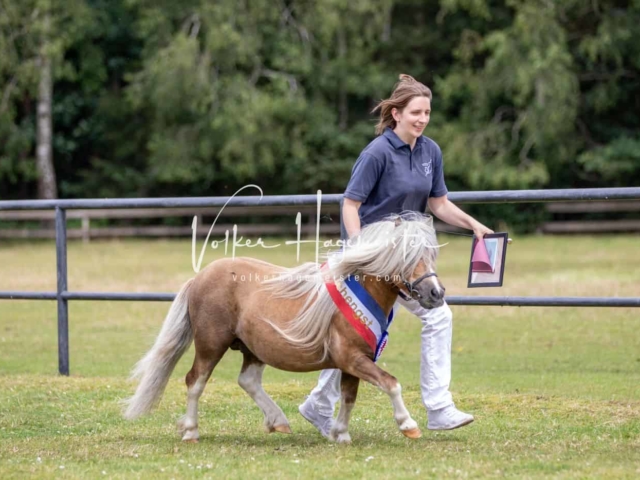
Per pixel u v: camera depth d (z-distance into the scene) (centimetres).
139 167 3828
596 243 2695
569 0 3102
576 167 3391
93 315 1454
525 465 548
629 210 3291
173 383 887
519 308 1434
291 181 3469
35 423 719
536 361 1020
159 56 3222
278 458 582
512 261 2172
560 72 3009
